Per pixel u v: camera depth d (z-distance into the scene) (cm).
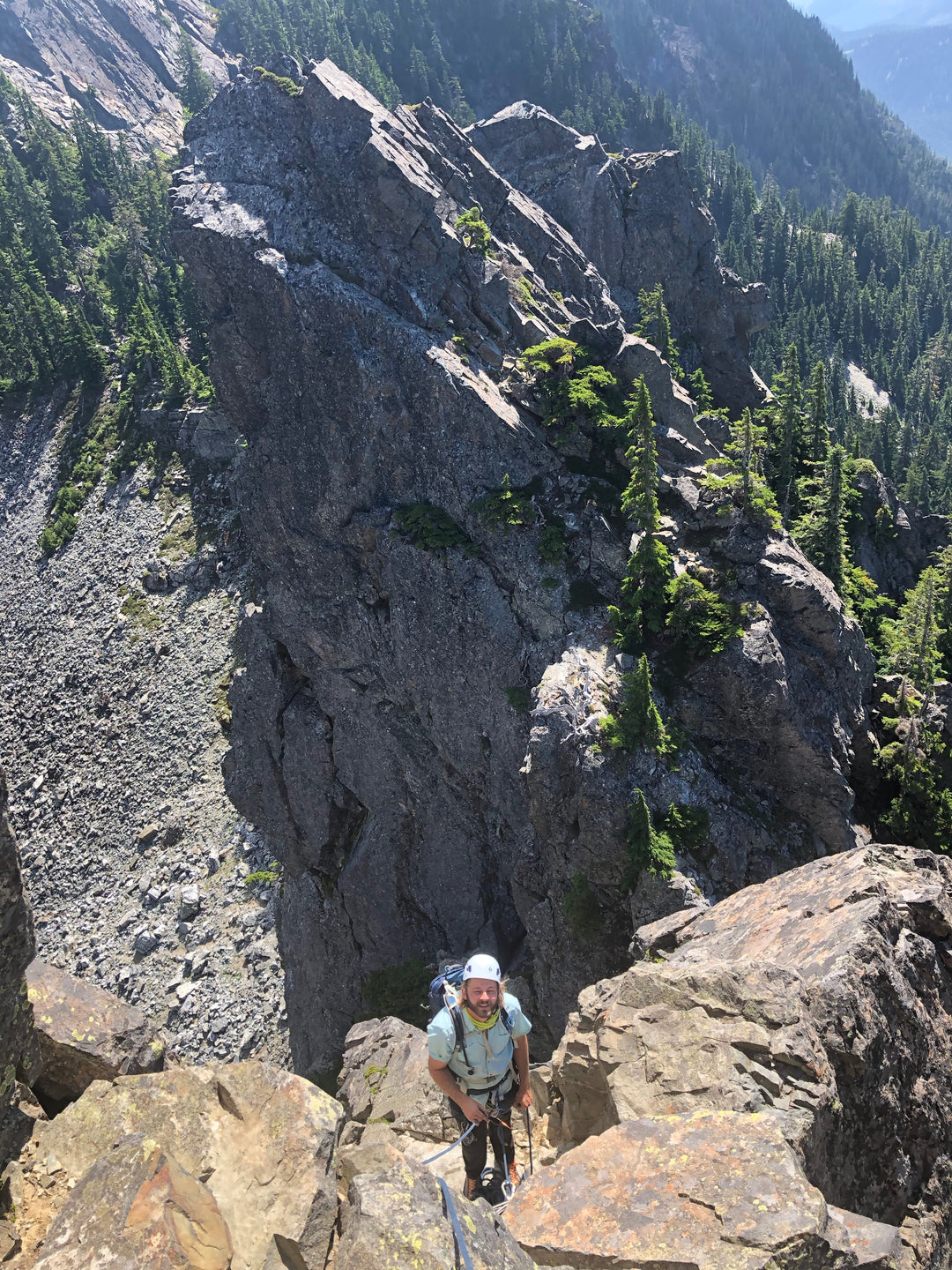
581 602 4762
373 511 5306
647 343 5322
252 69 5772
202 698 10019
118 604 11494
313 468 5431
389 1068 2203
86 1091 986
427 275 5338
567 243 6462
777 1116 1130
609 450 5059
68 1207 755
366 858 5734
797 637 4562
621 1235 895
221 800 8944
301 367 5334
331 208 5400
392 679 5400
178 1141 904
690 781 4141
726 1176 938
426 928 5694
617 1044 1329
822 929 1627
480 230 5484
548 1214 952
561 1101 1525
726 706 4328
